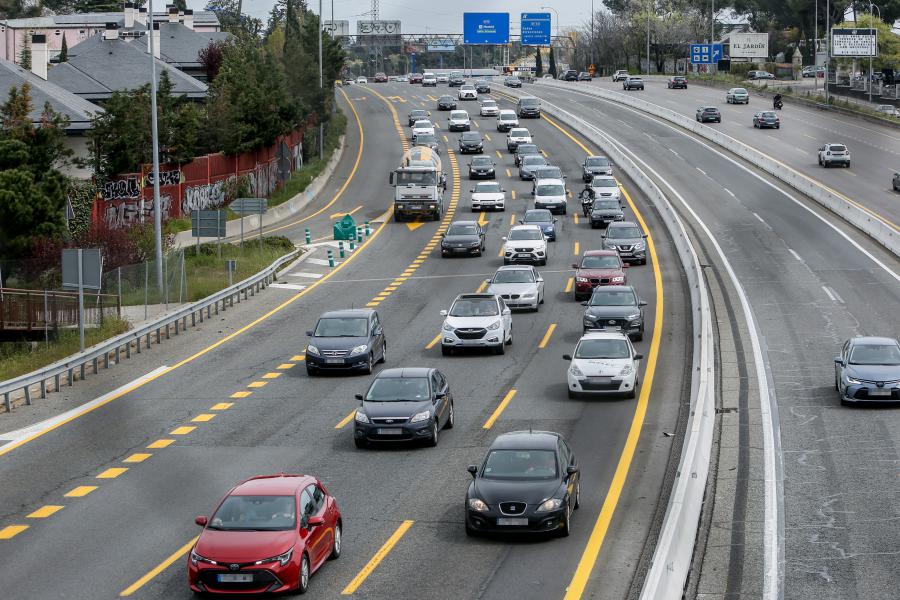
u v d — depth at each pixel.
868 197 74.38
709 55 193.38
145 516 23.25
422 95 155.00
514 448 22.47
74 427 31.14
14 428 31.14
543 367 37.50
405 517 22.88
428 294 51.66
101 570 20.05
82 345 38.03
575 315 46.22
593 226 68.69
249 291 53.28
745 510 22.45
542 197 74.31
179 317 44.88
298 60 100.56
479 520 21.00
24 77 65.50
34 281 47.44
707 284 51.31
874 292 48.59
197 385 36.16
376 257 62.53
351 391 34.91
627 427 29.81
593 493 24.20
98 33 96.00
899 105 137.50
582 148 104.00
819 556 19.72
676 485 20.84
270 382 36.41
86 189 59.94
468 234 61.88
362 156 103.81
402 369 30.03
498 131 117.06
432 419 28.27
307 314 48.16
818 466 25.47
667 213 68.94
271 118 82.75
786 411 30.75
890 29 176.25
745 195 77.88
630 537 21.30
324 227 73.69
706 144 104.00
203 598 18.50
